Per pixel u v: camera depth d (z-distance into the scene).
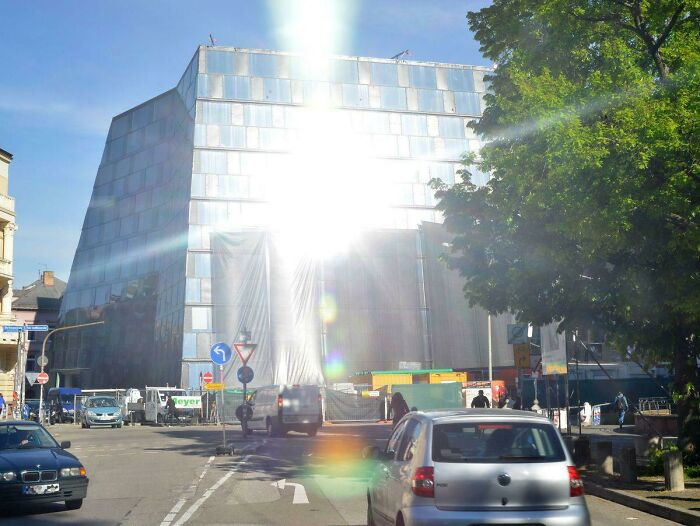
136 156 85.56
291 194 72.88
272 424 36.66
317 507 13.65
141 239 81.50
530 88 16.14
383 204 75.69
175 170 77.62
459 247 20.28
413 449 8.23
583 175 14.67
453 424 8.07
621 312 17.42
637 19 16.50
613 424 43.59
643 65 17.33
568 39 17.42
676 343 17.81
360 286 70.69
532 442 8.01
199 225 70.06
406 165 77.56
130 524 11.88
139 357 76.56
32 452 13.42
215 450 27.75
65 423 65.88
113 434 42.81
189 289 67.75
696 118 14.01
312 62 77.44
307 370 67.00
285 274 68.56
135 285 79.81
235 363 65.81
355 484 17.17
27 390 96.62
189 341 66.44
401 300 71.38
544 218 16.53
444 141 79.56
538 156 15.74
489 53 20.70
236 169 72.44
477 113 81.38
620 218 14.36
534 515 7.67
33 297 117.94
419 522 7.65
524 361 26.08
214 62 75.00
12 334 57.41
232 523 11.91
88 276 86.62
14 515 12.95
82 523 12.02
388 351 69.94
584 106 15.30
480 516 7.63
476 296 20.23
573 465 7.94
